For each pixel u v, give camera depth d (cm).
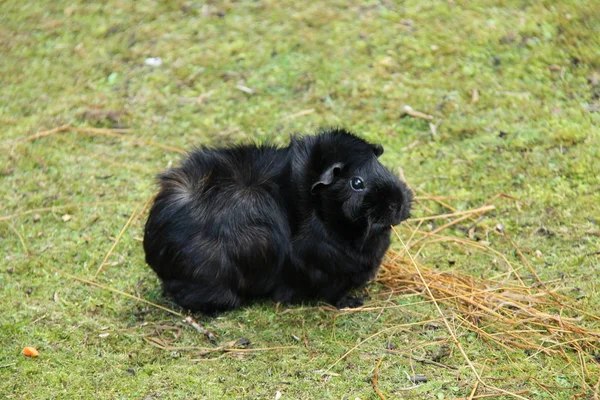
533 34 713
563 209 541
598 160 576
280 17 777
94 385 415
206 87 701
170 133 650
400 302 477
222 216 459
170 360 434
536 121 626
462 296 471
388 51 720
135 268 516
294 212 460
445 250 523
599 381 402
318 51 729
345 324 460
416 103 661
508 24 729
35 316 470
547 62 684
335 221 448
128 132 655
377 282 500
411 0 780
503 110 643
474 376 411
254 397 402
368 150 452
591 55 681
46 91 707
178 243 458
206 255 457
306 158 458
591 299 462
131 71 726
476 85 672
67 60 745
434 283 488
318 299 488
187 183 473
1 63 744
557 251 508
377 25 752
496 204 557
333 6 784
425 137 628
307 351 437
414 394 400
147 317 472
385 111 657
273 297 485
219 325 464
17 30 787
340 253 457
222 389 409
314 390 406
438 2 771
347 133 464
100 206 575
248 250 461
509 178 577
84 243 539
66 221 561
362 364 424
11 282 502
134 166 616
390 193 439
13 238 545
